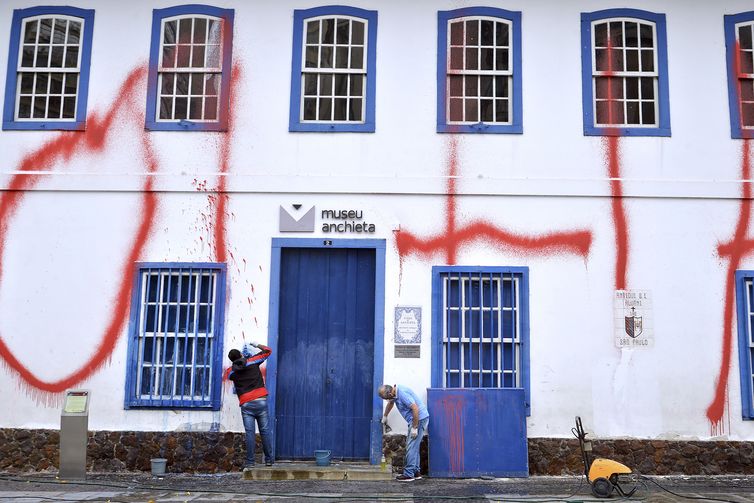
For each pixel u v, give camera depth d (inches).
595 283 400.5
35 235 407.2
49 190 409.7
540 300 399.2
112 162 411.2
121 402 395.5
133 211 408.2
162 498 332.5
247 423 378.9
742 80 415.2
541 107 412.2
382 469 379.2
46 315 402.0
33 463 393.1
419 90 413.7
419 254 403.2
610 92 415.8
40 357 399.2
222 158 410.6
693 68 414.6
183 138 412.5
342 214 406.0
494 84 416.2
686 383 393.7
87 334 400.5
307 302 407.5
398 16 417.1
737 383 393.7
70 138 413.1
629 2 417.7
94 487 357.7
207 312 401.7
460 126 410.6
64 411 378.6
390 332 398.0
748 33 416.2
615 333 397.1
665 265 401.4
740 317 397.4
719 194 404.5
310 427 400.5
